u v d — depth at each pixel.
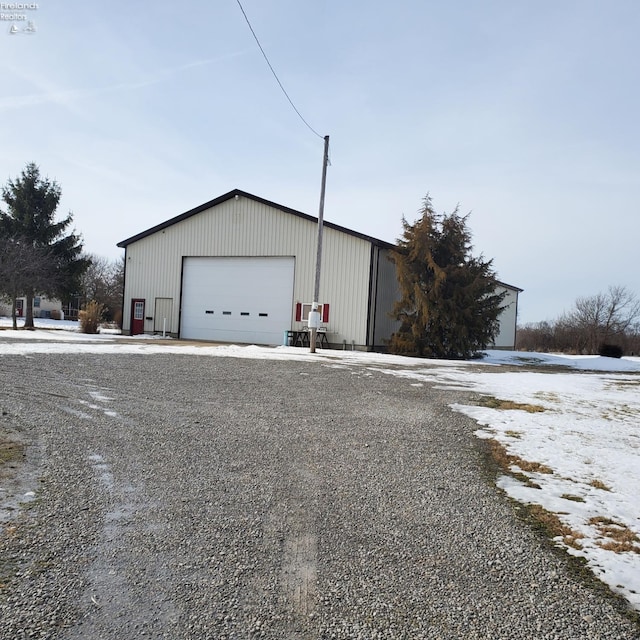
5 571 2.51
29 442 4.75
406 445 5.36
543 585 2.64
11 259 23.33
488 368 15.26
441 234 19.61
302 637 2.11
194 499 3.58
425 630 2.20
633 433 6.51
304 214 21.05
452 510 3.64
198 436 5.26
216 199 22.94
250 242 22.28
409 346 18.89
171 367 10.41
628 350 40.72
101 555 2.72
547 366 18.77
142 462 4.34
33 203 27.23
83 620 2.16
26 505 3.33
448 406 7.79
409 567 2.76
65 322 41.75
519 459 5.07
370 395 8.41
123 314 25.22
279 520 3.30
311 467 4.44
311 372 10.99
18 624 2.11
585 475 4.64
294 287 21.31
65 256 28.09
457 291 19.02
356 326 20.02
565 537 3.27
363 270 19.97
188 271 23.78
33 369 9.17
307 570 2.67
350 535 3.13
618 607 2.47
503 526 3.39
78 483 3.78
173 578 2.53
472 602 2.44
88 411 6.14
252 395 7.78
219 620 2.20
